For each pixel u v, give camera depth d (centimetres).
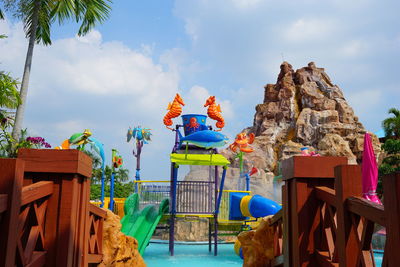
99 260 549
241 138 1811
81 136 1406
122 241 635
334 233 366
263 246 610
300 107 4056
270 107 4112
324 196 388
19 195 271
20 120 1395
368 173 686
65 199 375
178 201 1297
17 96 1221
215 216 1284
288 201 454
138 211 1318
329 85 4297
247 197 1254
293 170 426
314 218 417
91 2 1574
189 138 1173
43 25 1644
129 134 1745
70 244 369
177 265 1022
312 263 407
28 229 341
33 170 375
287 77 4250
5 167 264
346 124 3728
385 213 235
